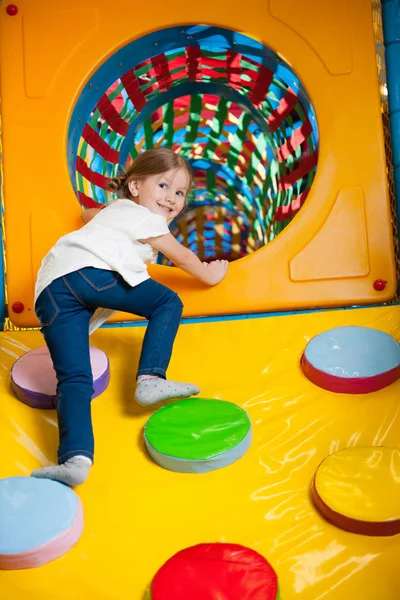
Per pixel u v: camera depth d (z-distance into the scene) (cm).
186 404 141
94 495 123
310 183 200
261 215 268
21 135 191
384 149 187
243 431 131
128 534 113
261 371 157
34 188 189
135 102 224
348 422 138
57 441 138
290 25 194
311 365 150
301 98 202
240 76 221
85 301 142
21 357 159
